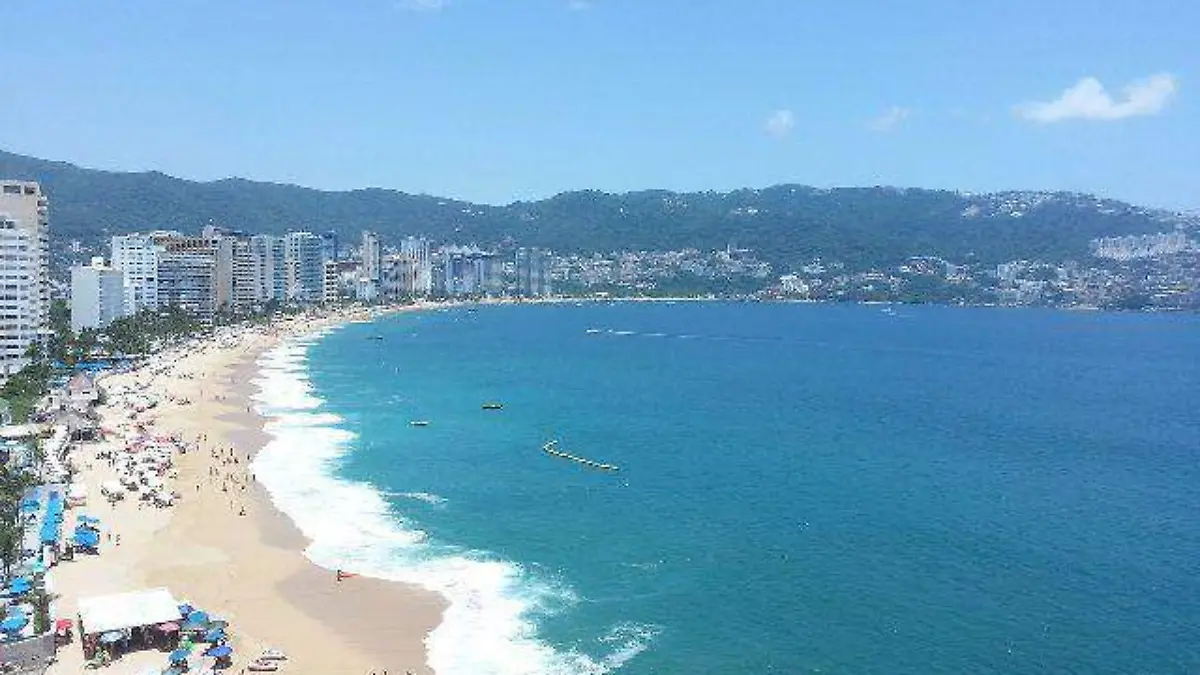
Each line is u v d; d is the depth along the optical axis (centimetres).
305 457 16338
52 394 19625
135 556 10881
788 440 18338
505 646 8744
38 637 8269
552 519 12750
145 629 8500
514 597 9919
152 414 19862
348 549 11381
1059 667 8412
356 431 18825
